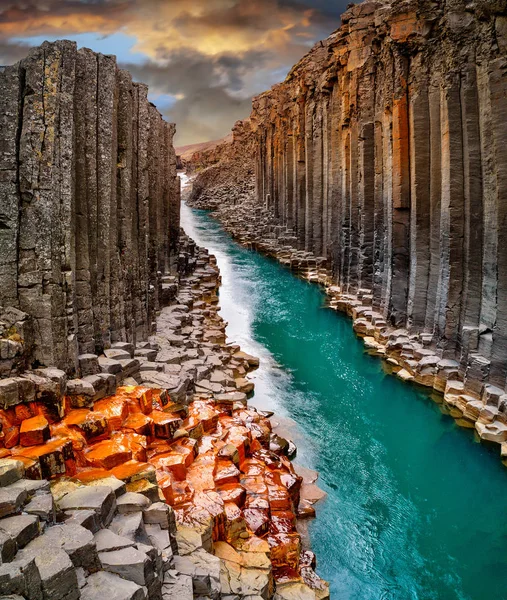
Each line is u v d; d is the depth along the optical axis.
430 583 11.08
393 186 22.98
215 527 9.77
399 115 22.14
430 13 20.19
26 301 11.23
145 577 6.61
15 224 11.15
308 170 40.53
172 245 27.61
